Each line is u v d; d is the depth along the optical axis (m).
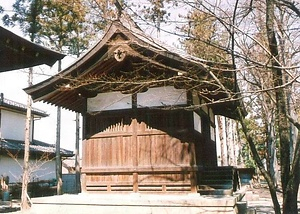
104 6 5.37
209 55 7.61
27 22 18.95
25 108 25.56
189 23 5.80
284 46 6.41
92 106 10.98
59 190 20.91
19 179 23.22
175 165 9.80
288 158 6.73
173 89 10.16
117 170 10.27
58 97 10.85
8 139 24.44
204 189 9.90
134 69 9.92
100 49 9.53
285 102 6.57
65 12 18.31
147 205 8.84
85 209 9.39
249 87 7.82
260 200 18.62
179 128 9.97
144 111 10.38
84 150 10.80
